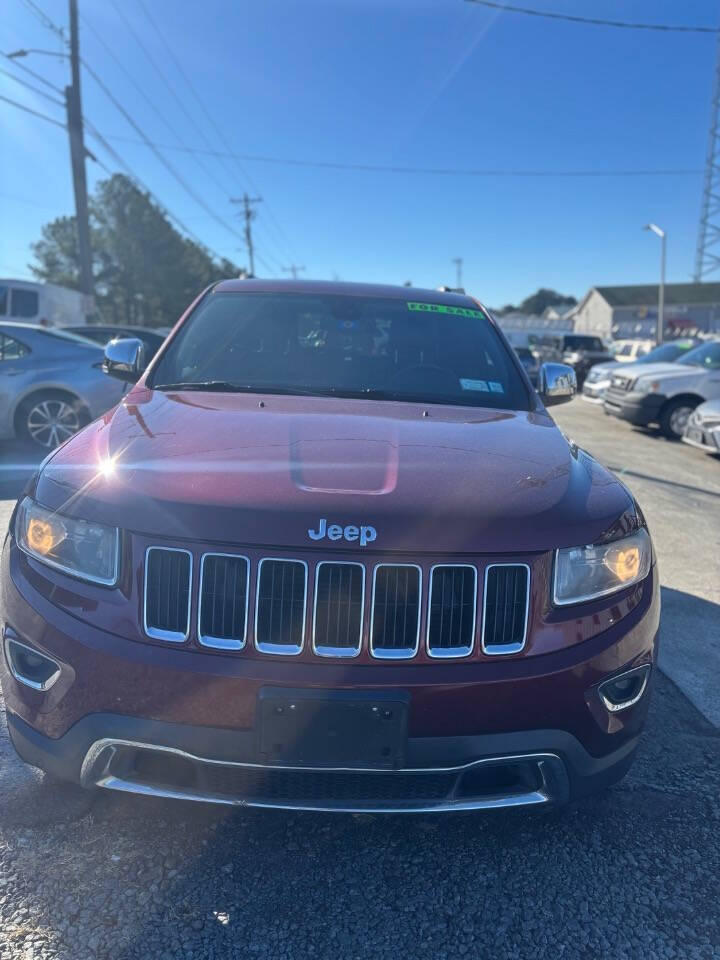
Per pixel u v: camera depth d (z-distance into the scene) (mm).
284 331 3535
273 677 1983
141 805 2535
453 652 2053
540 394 3922
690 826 2590
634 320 71375
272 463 2252
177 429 2539
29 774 2666
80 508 2156
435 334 3652
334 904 2178
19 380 8031
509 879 2309
